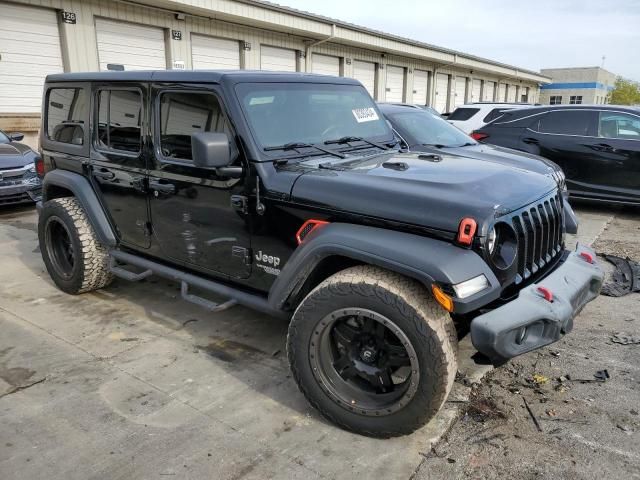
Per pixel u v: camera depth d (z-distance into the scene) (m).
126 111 3.83
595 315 4.27
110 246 4.29
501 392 3.16
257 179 3.03
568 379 3.30
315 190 2.82
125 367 3.45
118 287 4.89
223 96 3.13
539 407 3.00
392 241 2.51
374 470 2.49
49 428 2.81
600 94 53.00
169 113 3.49
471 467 2.52
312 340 2.72
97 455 2.60
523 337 2.54
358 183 2.75
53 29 12.09
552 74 52.19
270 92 3.31
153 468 2.51
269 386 3.23
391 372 2.71
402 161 3.24
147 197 3.76
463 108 10.84
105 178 4.11
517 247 2.66
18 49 11.61
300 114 3.42
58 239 4.75
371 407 2.65
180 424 2.84
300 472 2.48
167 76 3.47
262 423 2.86
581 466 2.51
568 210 4.14
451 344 2.48
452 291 2.29
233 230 3.23
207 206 3.34
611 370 3.41
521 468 2.50
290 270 2.85
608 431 2.77
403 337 2.47
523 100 44.38
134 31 13.54
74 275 4.50
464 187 2.65
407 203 2.55
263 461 2.56
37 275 5.26
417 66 25.89
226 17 14.92
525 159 5.46
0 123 11.45
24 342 3.81
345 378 2.79
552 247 3.19
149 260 4.00
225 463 2.54
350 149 3.54
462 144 6.64
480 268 2.40
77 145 4.38
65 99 4.49
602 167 7.72
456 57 27.41
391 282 2.51
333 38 18.53
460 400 3.04
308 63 18.83
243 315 4.27
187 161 3.41
